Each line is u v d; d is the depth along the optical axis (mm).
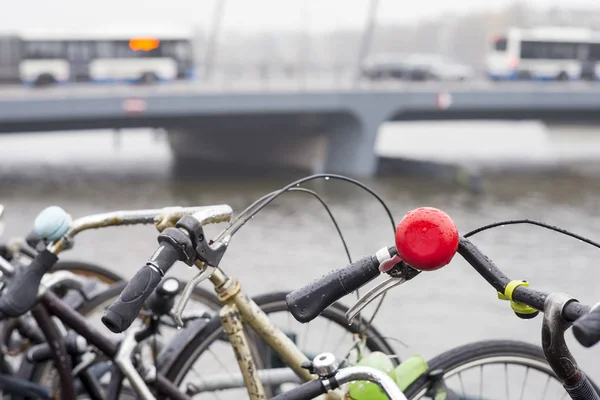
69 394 3365
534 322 13320
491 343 2785
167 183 42875
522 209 34531
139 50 45156
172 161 56625
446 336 12281
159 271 2029
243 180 43938
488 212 33531
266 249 23812
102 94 39969
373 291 1999
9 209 32344
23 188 40281
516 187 41531
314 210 32812
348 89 44562
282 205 34062
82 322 3232
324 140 47062
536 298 1811
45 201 35281
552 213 33625
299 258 22547
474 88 46469
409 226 1814
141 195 38031
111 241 22312
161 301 2943
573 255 24047
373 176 44562
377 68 64750
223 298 2723
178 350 3197
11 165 54406
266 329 2750
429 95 45094
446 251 1798
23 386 3797
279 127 48125
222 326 3023
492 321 13398
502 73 54219
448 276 17469
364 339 3047
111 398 3131
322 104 43594
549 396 2920
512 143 82750
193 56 46188
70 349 3318
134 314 1951
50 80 43750
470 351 2762
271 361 3512
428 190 39438
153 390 3123
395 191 38906
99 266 4172
